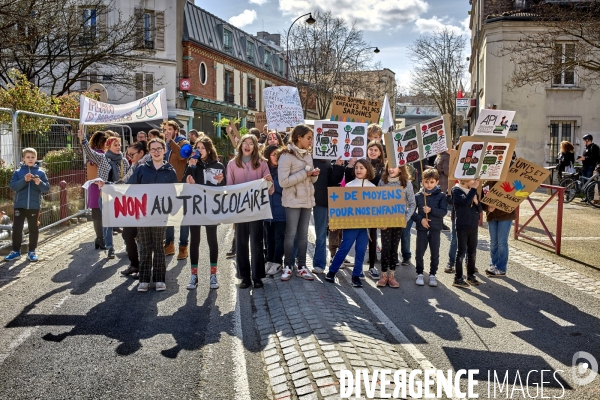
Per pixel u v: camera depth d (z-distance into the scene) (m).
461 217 7.09
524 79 14.45
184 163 8.28
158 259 6.64
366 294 6.68
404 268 8.21
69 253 8.69
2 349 4.73
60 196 10.80
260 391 3.99
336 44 39.97
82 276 7.26
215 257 6.73
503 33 22.14
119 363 4.45
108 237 8.27
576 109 22.22
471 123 36.34
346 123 7.53
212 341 4.96
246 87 43.00
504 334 5.30
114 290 6.61
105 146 8.87
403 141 7.08
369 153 7.50
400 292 6.81
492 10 24.91
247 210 6.57
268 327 5.29
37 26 14.01
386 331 5.36
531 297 6.61
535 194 18.50
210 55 36.41
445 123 7.14
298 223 6.89
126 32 23.92
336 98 9.08
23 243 9.34
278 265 7.25
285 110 10.94
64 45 22.34
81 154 11.93
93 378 4.17
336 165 7.50
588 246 9.67
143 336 5.07
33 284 6.84
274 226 7.36
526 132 22.47
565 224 12.14
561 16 13.99
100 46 23.06
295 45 40.47
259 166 6.77
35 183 7.98
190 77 33.88
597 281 7.36
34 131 9.74
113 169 8.72
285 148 6.73
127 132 15.79
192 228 6.65
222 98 38.41
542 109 22.36
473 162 7.02
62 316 5.62
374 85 47.16
